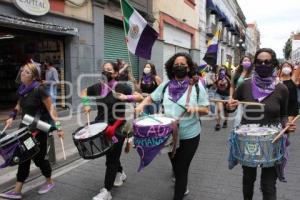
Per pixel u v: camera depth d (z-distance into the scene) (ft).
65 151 22.13
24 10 29.43
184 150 13.25
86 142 13.01
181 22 72.74
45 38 35.01
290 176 18.08
